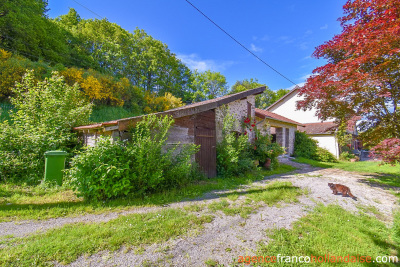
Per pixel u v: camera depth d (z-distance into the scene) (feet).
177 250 7.08
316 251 7.37
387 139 17.84
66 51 60.29
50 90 23.11
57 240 7.17
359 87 16.55
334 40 20.86
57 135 19.74
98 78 47.91
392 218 11.45
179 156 16.62
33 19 48.96
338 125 23.47
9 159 15.48
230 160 21.34
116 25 88.12
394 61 16.29
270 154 28.40
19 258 5.98
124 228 8.39
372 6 18.53
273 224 9.72
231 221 9.92
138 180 13.17
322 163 39.55
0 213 9.40
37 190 13.23
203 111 21.02
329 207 12.39
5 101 31.99
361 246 7.98
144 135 14.53
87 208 10.71
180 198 13.32
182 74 120.78
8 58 34.60
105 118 44.52
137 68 93.20
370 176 24.49
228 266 6.31
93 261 6.12
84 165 11.68
